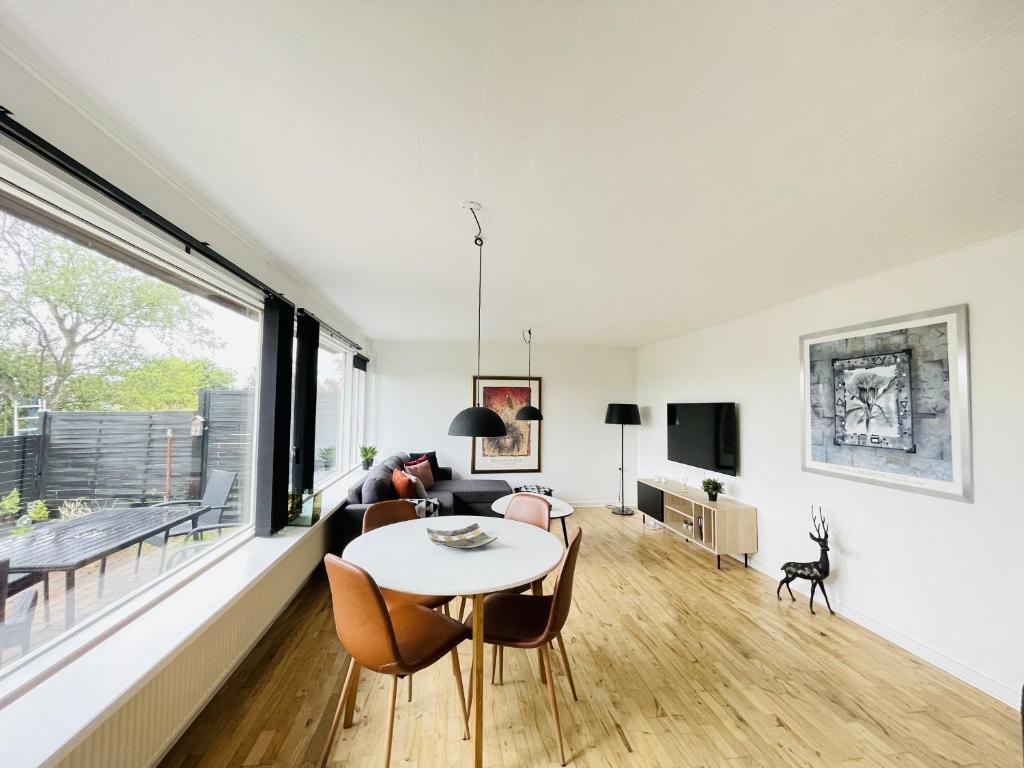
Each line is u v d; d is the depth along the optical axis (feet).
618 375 20.84
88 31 3.38
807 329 10.97
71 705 3.82
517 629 5.95
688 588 11.19
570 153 4.99
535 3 3.11
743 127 4.46
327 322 12.76
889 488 8.78
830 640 8.64
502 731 6.08
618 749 5.75
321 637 8.33
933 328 8.04
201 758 5.38
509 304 12.41
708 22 3.23
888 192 5.76
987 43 3.34
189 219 5.98
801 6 3.07
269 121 4.49
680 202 6.12
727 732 6.09
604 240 7.54
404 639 5.53
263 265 8.39
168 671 5.09
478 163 5.22
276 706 6.39
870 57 3.51
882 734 6.10
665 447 18.20
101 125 4.42
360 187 5.84
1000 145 4.68
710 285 10.16
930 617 7.95
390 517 8.52
